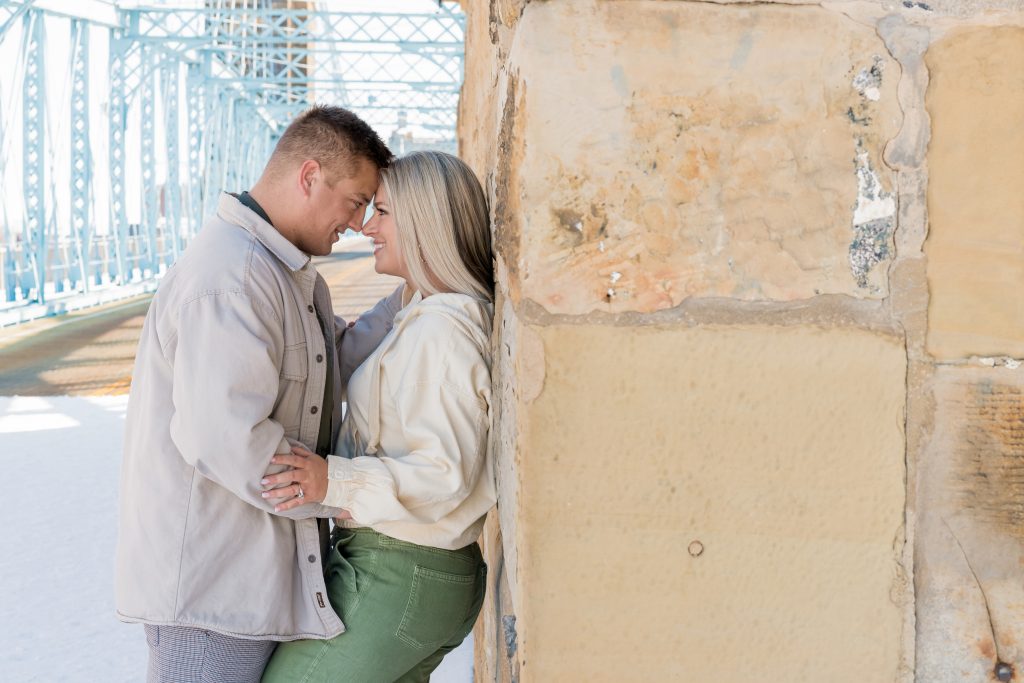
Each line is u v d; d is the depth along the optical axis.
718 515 1.21
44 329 13.47
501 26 1.47
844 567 1.22
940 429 1.20
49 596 3.90
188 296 1.54
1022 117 1.18
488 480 1.67
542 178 1.17
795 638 1.23
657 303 1.19
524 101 1.18
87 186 16.94
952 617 1.22
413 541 1.65
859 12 1.18
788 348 1.19
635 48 1.17
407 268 1.77
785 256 1.19
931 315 1.20
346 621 1.64
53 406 8.02
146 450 1.62
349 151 1.72
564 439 1.20
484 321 1.69
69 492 5.40
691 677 1.24
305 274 1.72
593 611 1.23
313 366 1.69
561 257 1.18
